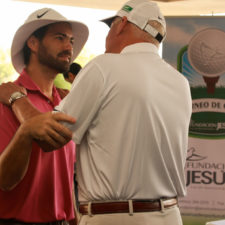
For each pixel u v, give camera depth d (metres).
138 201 1.56
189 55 3.73
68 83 3.54
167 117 1.62
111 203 1.55
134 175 1.55
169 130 1.63
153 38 1.73
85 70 1.58
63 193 1.92
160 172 1.61
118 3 3.71
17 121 1.78
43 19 1.86
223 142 3.69
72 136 1.49
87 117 1.55
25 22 1.87
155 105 1.59
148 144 1.57
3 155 1.62
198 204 3.68
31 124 1.49
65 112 1.55
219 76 3.71
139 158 1.56
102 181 1.55
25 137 1.51
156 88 1.61
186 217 3.69
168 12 4.04
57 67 1.91
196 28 3.72
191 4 3.74
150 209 1.58
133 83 1.56
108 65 1.57
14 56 1.99
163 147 1.61
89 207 1.57
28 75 1.92
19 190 1.79
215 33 3.71
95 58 1.60
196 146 3.70
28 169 1.79
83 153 1.62
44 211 1.84
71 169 1.96
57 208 1.87
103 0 3.62
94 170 1.57
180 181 1.69
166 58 3.77
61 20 1.88
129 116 1.55
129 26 1.72
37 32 1.91
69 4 3.81
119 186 1.54
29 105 1.66
